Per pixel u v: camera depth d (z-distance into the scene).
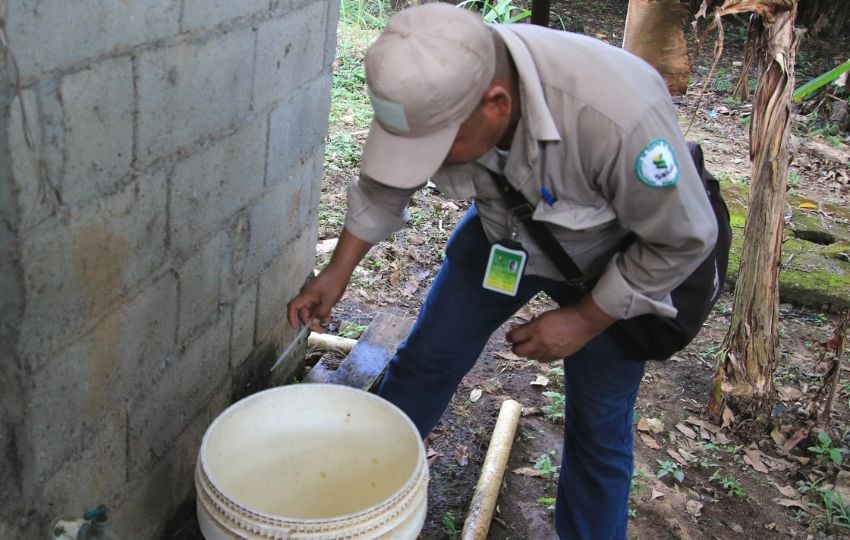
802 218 4.79
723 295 4.09
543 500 2.65
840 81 3.39
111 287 1.60
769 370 3.05
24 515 1.50
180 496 2.22
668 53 2.60
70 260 1.43
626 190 1.51
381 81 1.33
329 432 1.94
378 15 7.16
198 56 1.70
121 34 1.41
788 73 2.75
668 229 1.53
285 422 1.92
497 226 1.84
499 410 3.04
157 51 1.54
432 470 2.73
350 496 1.97
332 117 5.18
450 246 2.09
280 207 2.43
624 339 1.84
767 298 2.95
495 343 3.46
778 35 2.72
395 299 3.62
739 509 2.74
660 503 2.72
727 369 3.08
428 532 2.50
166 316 1.87
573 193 1.60
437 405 2.30
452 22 1.35
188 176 1.80
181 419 2.11
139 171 1.59
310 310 1.94
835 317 4.00
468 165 1.69
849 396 3.37
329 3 2.41
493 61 1.40
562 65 1.50
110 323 1.63
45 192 1.31
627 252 1.67
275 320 2.64
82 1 1.29
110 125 1.45
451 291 2.09
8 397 1.40
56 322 1.44
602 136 1.47
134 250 1.65
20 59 1.18
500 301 2.07
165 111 1.63
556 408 3.07
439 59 1.32
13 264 1.29
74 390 1.55
